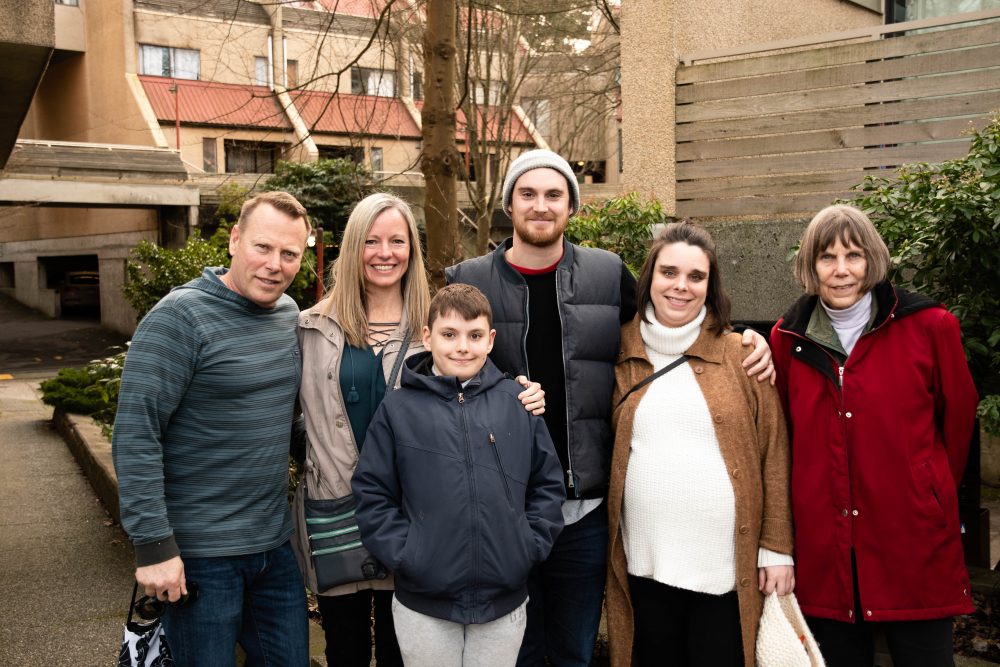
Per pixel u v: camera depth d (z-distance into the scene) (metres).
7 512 6.41
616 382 2.81
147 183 19.69
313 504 2.60
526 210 2.73
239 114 23.69
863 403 2.43
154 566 2.27
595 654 3.30
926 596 2.37
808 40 5.59
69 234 25.81
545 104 24.00
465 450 2.38
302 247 2.54
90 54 25.52
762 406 2.62
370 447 2.46
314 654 3.44
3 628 4.20
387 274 2.67
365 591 2.71
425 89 5.14
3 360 19.38
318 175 17.11
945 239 3.73
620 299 2.88
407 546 2.33
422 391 2.47
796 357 2.58
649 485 2.58
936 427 2.52
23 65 4.95
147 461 2.30
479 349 2.48
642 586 2.67
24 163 18.25
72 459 8.34
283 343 2.57
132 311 22.64
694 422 2.58
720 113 5.89
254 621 2.59
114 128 24.50
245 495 2.46
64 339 22.56
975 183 3.67
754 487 2.57
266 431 2.49
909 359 2.43
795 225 5.28
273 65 23.97
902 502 2.38
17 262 29.06
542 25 15.18
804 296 2.65
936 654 2.38
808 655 2.41
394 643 2.72
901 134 5.21
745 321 5.51
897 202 3.98
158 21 24.06
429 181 5.14
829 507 2.48
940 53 5.04
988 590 4.15
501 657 2.39
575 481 2.70
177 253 10.50
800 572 2.53
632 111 6.28
